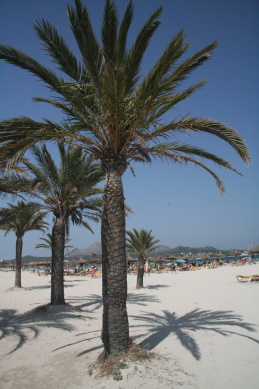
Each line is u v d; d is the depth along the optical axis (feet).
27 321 27.89
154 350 17.62
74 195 37.11
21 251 63.57
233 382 13.39
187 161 21.74
